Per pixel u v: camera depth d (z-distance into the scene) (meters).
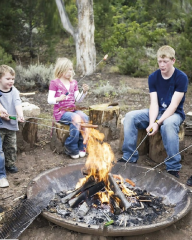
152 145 4.18
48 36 10.12
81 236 2.65
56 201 3.00
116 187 2.96
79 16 8.91
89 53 9.12
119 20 13.54
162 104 3.92
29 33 10.23
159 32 11.54
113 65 10.27
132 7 14.02
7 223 2.69
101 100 7.07
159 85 3.91
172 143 3.62
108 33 11.45
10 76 3.55
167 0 10.56
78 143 4.38
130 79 8.80
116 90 7.68
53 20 9.92
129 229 2.46
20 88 7.71
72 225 2.51
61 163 4.16
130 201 3.02
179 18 12.83
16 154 4.25
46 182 3.23
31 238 2.70
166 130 3.63
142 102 6.94
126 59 9.43
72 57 10.80
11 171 3.88
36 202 2.84
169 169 3.70
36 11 9.97
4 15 9.60
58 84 4.16
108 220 2.72
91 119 4.63
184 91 3.73
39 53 10.83
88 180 3.02
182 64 8.35
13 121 3.67
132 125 3.93
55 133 4.34
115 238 2.65
